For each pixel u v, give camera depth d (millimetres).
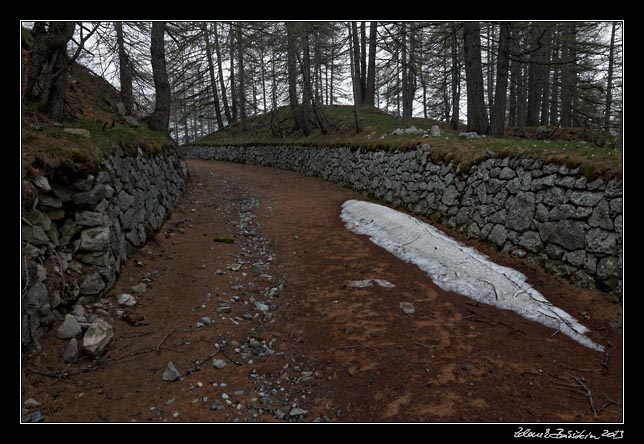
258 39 14219
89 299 4520
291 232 8562
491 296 5215
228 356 3992
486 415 3119
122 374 3551
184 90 24094
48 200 4207
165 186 8758
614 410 3182
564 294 5102
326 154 15828
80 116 7793
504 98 10859
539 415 3125
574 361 3879
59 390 3250
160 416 3045
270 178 16375
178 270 6121
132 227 6164
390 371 3711
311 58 21391
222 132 28344
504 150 7016
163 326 4492
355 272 6234
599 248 4949
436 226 8297
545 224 5840
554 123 21891
